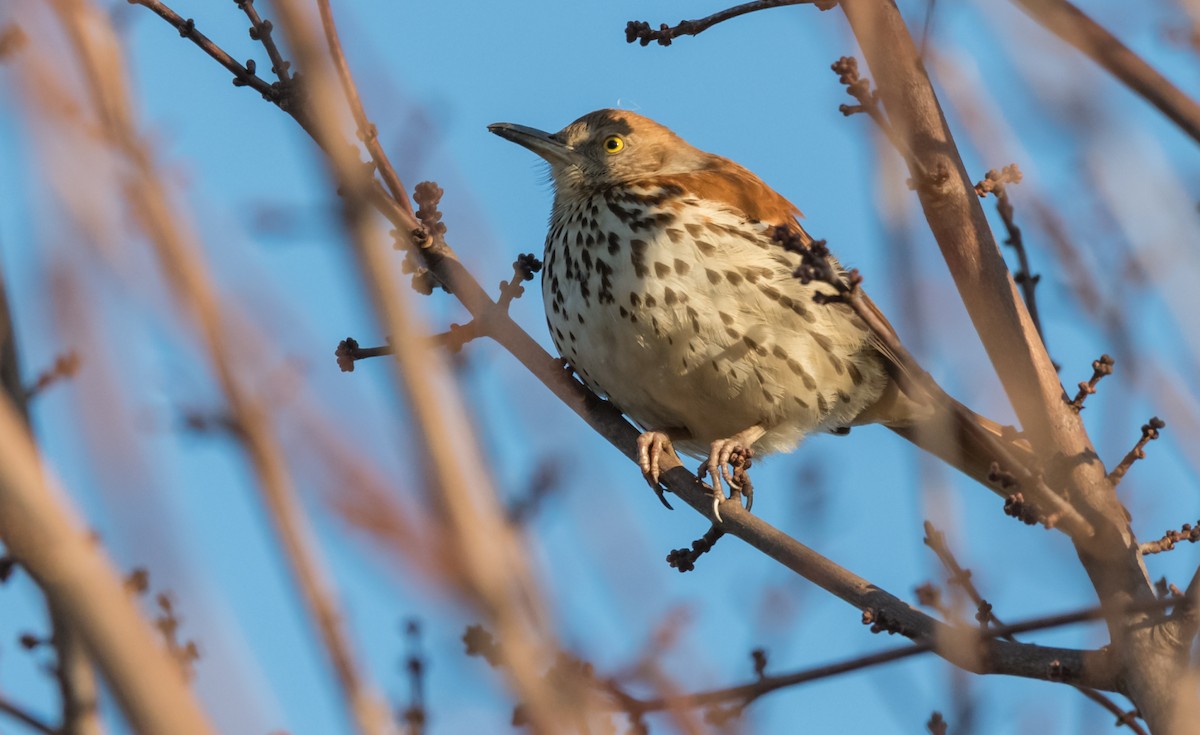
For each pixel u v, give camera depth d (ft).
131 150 17.84
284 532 15.79
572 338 44.52
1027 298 33.99
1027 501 29.81
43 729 25.72
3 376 26.63
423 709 18.38
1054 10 23.85
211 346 16.53
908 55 30.01
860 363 44.45
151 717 13.73
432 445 15.93
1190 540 30.35
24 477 13.94
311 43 17.58
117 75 18.44
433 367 16.33
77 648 25.96
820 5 29.71
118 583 14.15
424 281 36.55
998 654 28.53
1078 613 26.20
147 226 17.34
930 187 30.58
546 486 18.47
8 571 25.31
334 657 15.79
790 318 43.39
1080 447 30.81
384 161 36.04
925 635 29.22
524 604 16.74
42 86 18.01
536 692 16.57
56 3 18.42
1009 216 34.12
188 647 16.35
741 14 32.55
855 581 31.24
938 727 22.93
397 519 15.30
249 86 32.37
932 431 22.41
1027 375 31.12
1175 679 27.96
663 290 42.93
